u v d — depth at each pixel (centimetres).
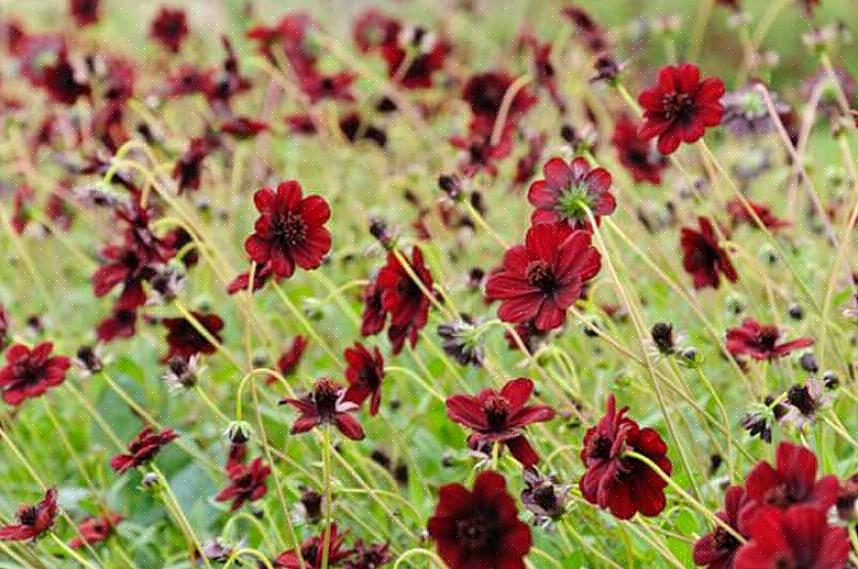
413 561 128
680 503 124
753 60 181
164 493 128
